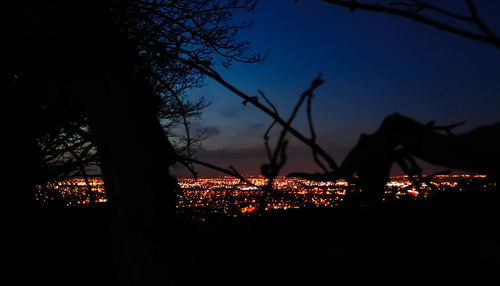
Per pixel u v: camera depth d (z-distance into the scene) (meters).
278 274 1.33
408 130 1.10
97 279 1.70
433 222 1.33
